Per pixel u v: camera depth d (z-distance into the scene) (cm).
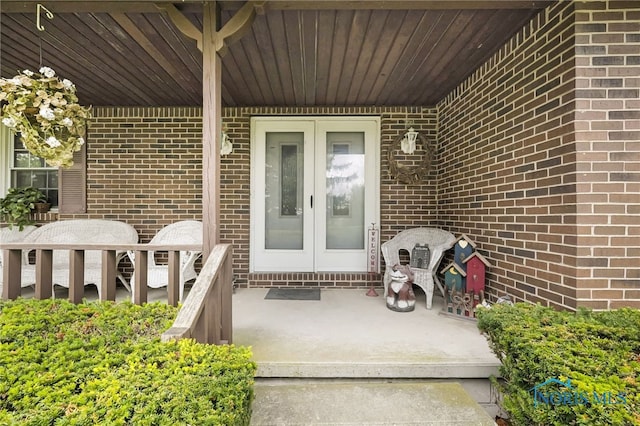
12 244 239
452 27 263
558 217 233
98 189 445
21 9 230
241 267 444
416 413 188
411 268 371
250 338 265
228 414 112
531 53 258
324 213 456
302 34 270
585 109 219
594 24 219
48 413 109
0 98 216
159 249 237
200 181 448
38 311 205
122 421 105
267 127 454
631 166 218
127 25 256
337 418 184
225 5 230
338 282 438
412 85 377
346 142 457
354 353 239
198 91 392
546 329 174
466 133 361
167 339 162
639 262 216
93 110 443
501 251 298
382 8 227
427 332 279
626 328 174
